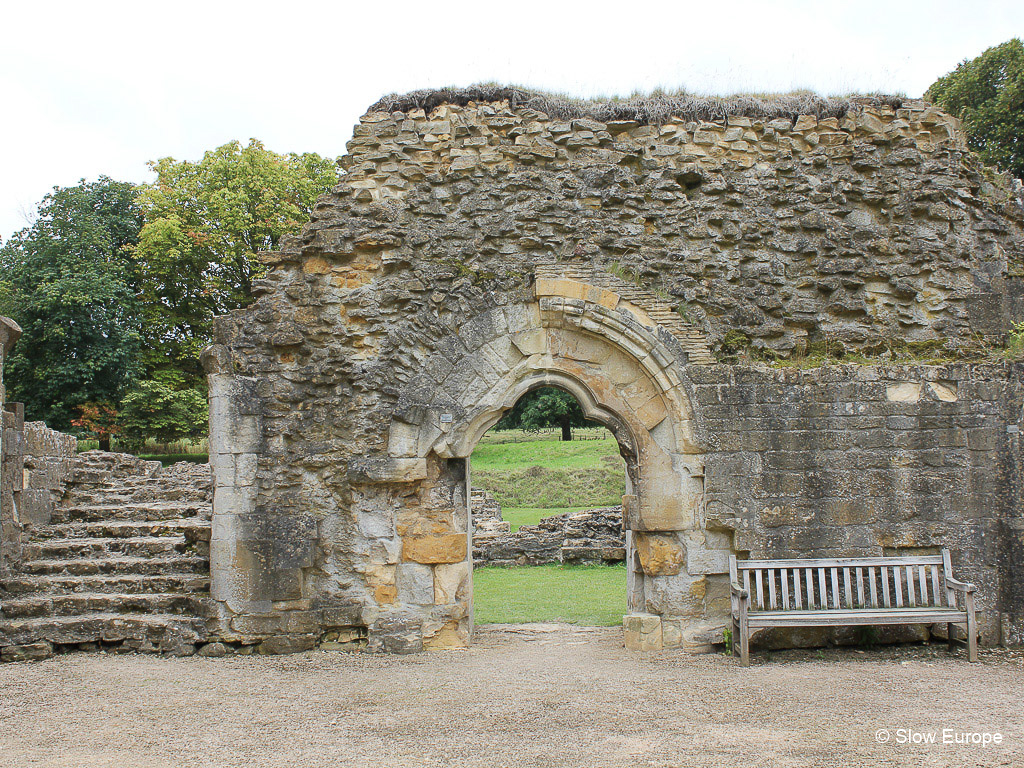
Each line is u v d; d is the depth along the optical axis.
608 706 5.64
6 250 26.14
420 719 5.41
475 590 11.70
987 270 8.58
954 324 8.38
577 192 8.16
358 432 7.62
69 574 8.74
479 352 7.76
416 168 8.09
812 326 8.30
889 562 7.28
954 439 7.68
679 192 8.30
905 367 7.79
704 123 8.50
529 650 7.53
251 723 5.39
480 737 5.02
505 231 7.97
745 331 8.11
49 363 23.84
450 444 7.62
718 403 7.68
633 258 8.05
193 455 27.27
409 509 7.66
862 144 8.63
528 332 7.85
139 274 26.97
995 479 7.64
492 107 8.32
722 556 7.61
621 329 7.76
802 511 7.56
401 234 7.89
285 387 7.69
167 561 8.80
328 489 7.65
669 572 7.61
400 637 7.42
